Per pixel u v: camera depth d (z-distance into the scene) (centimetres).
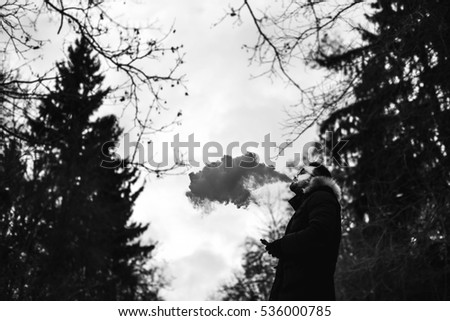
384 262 1363
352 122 1466
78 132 945
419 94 1213
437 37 1079
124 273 3222
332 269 480
